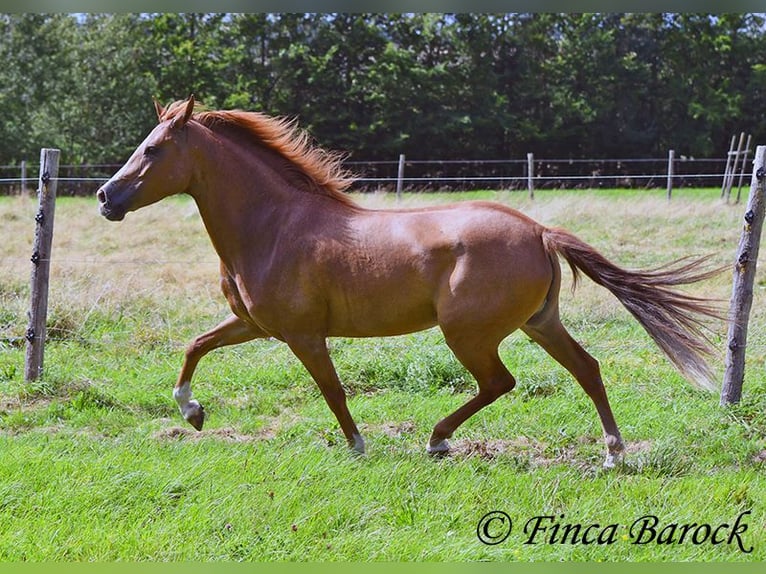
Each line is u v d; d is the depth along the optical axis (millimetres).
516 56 52031
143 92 50469
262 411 9328
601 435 8383
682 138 50438
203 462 7195
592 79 50781
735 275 8891
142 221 21547
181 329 12164
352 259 7453
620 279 7375
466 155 50969
